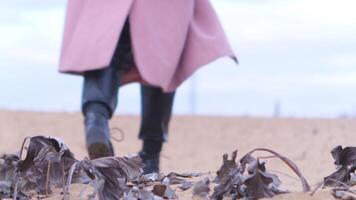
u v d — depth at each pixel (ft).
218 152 47.62
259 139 54.90
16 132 59.36
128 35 22.68
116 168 15.28
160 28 22.41
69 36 22.58
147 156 23.75
